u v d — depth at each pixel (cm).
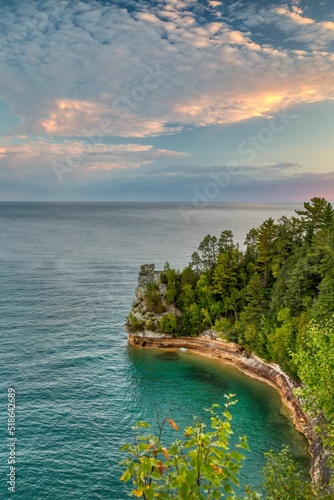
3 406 5669
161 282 10500
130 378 7162
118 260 19000
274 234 9388
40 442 4819
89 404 5953
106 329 9594
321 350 2191
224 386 6994
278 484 1823
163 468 887
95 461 4475
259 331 7819
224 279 9719
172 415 5778
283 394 6544
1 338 8394
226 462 930
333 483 1788
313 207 9138
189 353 8856
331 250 6744
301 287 7400
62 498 3853
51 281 14150
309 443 4978
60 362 7475
